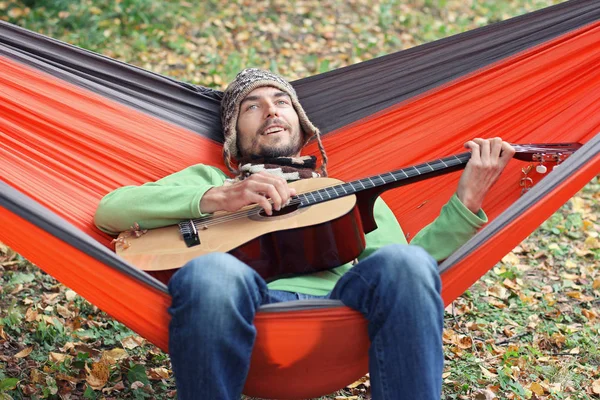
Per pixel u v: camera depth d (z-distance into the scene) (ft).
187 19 18.02
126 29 17.22
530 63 8.47
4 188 6.27
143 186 7.35
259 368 6.10
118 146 8.39
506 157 7.12
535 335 9.46
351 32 18.65
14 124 8.06
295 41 17.94
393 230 7.73
